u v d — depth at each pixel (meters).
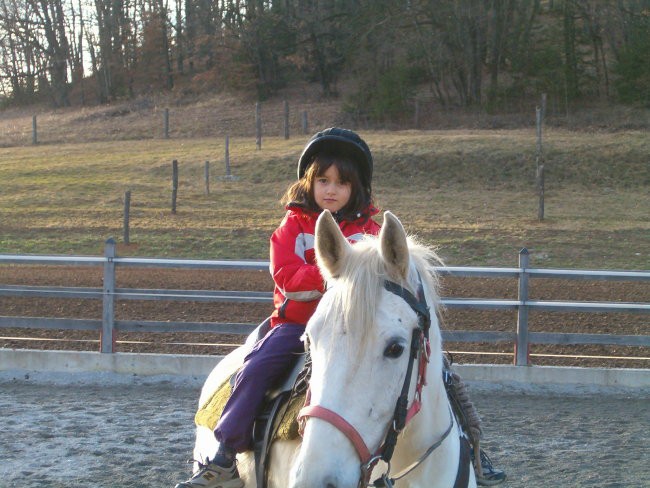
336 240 2.43
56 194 22.78
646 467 5.80
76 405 7.31
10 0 56.38
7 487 5.27
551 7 48.88
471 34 39.75
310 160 3.05
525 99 39.03
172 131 38.50
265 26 47.41
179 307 10.91
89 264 8.39
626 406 7.53
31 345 9.45
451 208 20.98
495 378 8.13
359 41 42.59
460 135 31.05
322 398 2.24
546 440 6.45
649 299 11.80
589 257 15.45
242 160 27.41
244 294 8.48
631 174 24.86
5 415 6.94
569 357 8.33
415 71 41.84
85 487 5.30
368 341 2.27
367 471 2.24
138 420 6.87
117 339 9.64
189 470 5.64
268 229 17.95
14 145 36.62
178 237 17.34
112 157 30.03
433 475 2.78
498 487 5.35
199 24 57.75
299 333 2.89
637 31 37.94
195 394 7.79
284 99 45.72
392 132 34.47
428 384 2.62
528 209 20.84
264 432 2.83
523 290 8.16
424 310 2.43
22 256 8.48
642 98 36.38
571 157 26.25
